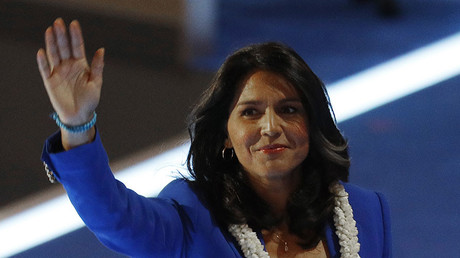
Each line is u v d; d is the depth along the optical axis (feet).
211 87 25.00
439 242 58.90
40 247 58.44
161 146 74.64
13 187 67.41
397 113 83.66
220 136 25.48
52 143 21.49
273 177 24.84
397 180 69.15
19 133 78.43
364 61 100.78
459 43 106.63
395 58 101.76
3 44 103.65
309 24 115.24
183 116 82.89
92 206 21.70
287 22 115.96
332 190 26.18
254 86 24.07
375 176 69.92
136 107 85.15
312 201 25.64
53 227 61.16
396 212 63.52
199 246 24.44
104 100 86.53
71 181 21.43
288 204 25.76
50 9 103.45
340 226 25.68
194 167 25.66
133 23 100.07
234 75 24.40
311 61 101.30
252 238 24.70
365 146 75.77
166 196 25.67
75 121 21.04
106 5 100.83
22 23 104.99
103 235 22.71
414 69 97.09
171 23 99.25
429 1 124.47
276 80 24.06
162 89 91.35
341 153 25.88
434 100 87.04
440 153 74.38
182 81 94.53
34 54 101.14
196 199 25.14
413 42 107.86
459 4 123.44
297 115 24.36
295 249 25.58
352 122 81.35
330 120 25.09
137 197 23.21
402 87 91.09
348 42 108.06
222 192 25.29
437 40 108.58
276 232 25.64
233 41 107.45
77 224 61.36
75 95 20.97
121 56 100.73
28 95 88.33
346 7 122.01
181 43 99.25
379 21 116.57
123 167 70.23
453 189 67.26
